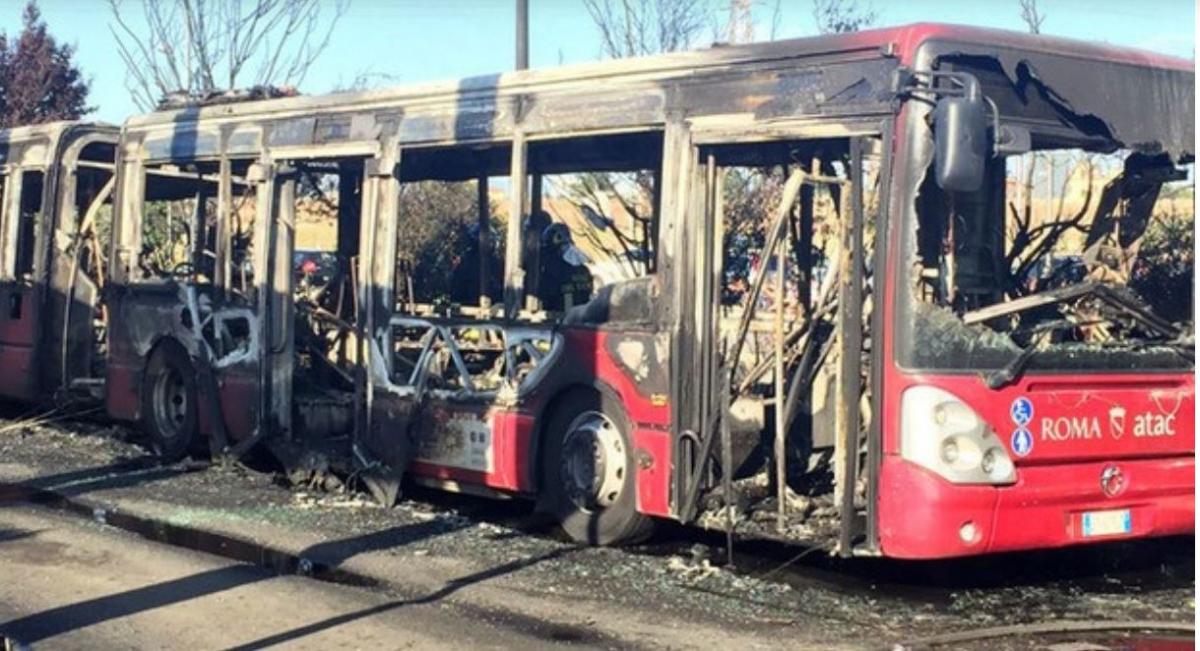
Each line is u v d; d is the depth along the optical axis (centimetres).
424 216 1167
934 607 805
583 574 876
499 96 1006
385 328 1087
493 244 1102
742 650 709
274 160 1182
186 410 1277
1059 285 848
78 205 1503
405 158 1082
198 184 1290
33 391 1479
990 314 791
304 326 1228
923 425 775
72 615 771
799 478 920
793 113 836
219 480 1203
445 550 943
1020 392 788
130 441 1415
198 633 737
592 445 948
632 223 1041
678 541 977
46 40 2998
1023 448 785
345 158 1134
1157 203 868
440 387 1049
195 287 1271
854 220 801
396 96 1080
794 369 905
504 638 730
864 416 828
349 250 1232
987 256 823
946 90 773
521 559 917
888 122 791
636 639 729
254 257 1198
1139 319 833
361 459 1105
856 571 898
